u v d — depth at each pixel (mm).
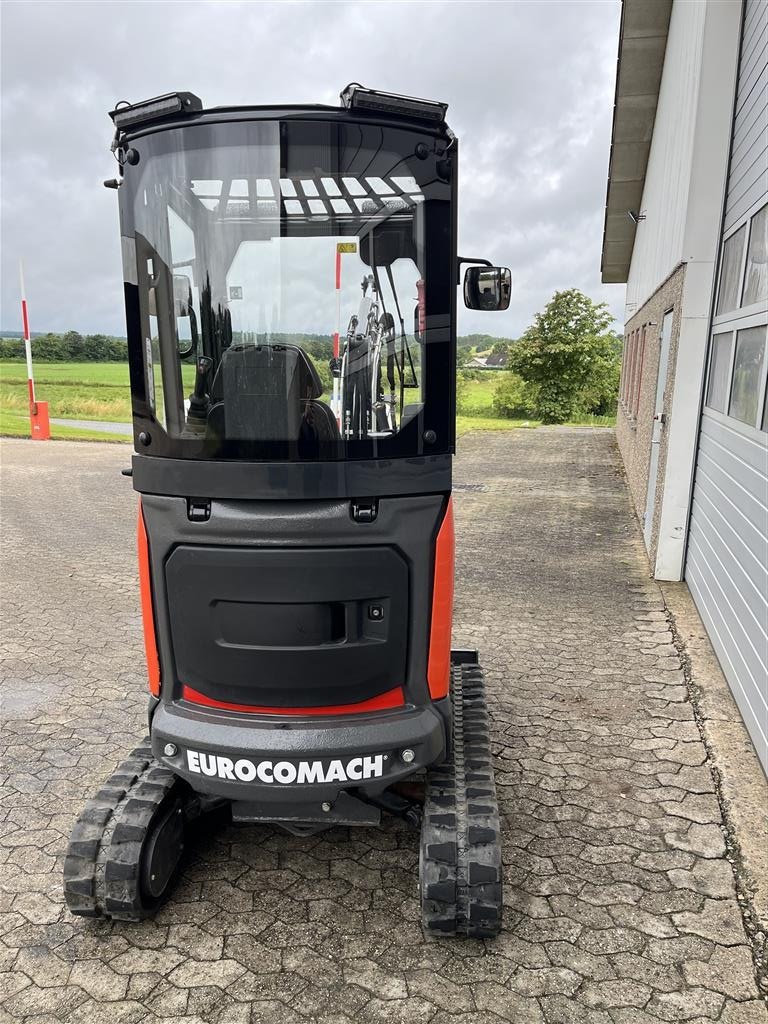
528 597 6852
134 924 2977
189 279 2678
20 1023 2529
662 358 8188
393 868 3309
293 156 2566
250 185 2607
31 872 3273
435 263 2646
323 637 2736
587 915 2984
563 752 4195
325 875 3262
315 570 2670
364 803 2945
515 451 18906
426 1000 2600
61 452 16953
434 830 2803
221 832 3566
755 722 4266
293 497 2633
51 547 8836
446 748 2998
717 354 6242
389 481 2668
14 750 4277
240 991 2648
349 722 2785
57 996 2637
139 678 5258
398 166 2594
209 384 2662
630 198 14641
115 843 2832
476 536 9328
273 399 2617
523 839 3445
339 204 2623
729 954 2793
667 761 4105
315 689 2775
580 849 3377
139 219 2691
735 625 4938
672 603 6656
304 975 2713
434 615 2836
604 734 4391
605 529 9734
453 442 2764
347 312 2672
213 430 2654
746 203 5395
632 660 5445
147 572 2877
